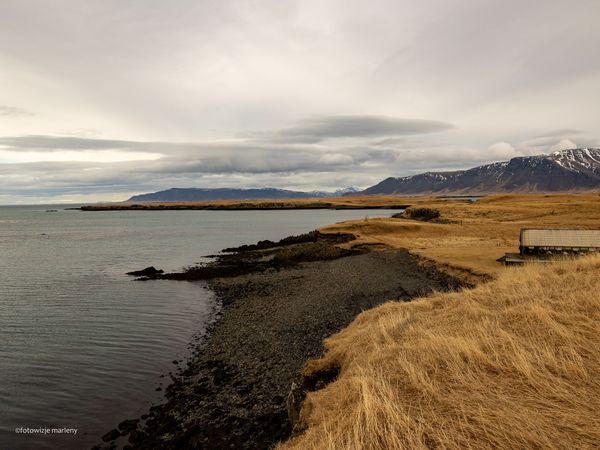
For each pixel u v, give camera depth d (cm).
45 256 5919
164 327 2425
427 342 827
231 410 1388
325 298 2938
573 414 493
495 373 651
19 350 2023
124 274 4394
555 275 1341
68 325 2467
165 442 1225
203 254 6047
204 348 2044
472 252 4303
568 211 8650
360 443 483
